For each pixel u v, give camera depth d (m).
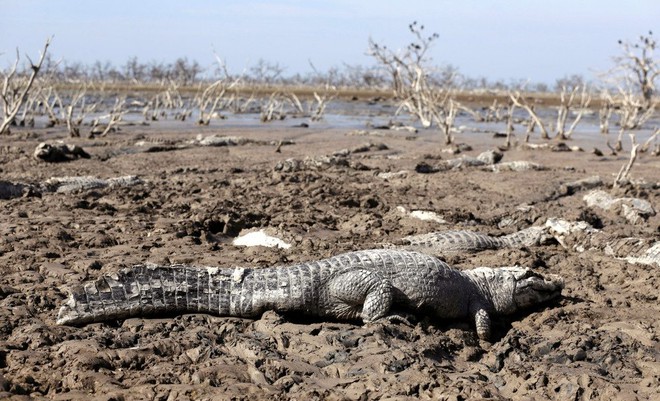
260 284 3.69
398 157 10.33
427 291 3.73
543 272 4.58
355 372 3.25
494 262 4.66
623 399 3.05
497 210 6.43
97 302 3.56
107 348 3.33
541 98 34.56
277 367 3.24
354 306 3.70
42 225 5.17
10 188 6.27
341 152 10.62
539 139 14.40
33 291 3.94
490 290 3.91
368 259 3.77
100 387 3.05
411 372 3.23
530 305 4.00
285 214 5.72
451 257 4.77
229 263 4.40
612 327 3.76
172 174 8.33
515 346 3.54
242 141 11.93
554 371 3.30
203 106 17.05
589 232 5.20
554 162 10.34
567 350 3.47
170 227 5.17
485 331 3.73
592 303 4.10
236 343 3.43
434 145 12.43
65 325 3.53
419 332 3.59
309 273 3.70
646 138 15.04
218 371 3.19
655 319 3.89
